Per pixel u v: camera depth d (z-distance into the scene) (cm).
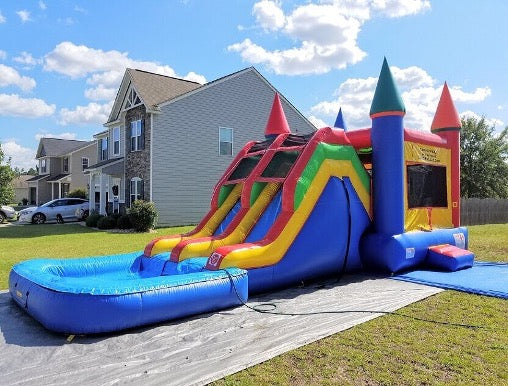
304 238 733
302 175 748
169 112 2123
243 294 621
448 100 1044
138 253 841
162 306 529
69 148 4378
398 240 829
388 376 382
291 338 476
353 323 529
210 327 520
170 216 2141
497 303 625
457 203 1023
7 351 449
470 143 3731
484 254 1120
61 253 1205
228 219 884
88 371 396
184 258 735
